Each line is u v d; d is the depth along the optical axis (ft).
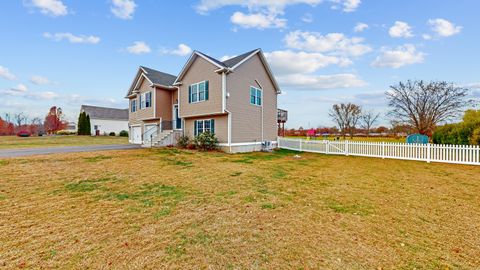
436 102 64.28
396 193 19.44
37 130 160.97
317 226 12.72
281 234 11.69
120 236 11.26
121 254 9.61
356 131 122.21
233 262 9.11
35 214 13.99
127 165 30.96
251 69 56.18
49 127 165.99
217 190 19.80
